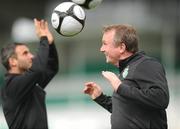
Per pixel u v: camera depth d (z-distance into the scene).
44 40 17.69
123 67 15.09
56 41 48.72
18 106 18.06
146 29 53.78
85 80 44.53
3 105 18.48
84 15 17.09
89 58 46.72
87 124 40.25
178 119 41.50
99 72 45.22
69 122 40.44
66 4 17.05
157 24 55.53
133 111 14.59
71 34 17.05
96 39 47.72
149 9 59.78
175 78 46.16
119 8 56.97
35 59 17.47
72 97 42.78
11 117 18.23
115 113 14.84
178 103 43.22
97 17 53.66
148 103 14.09
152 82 14.27
